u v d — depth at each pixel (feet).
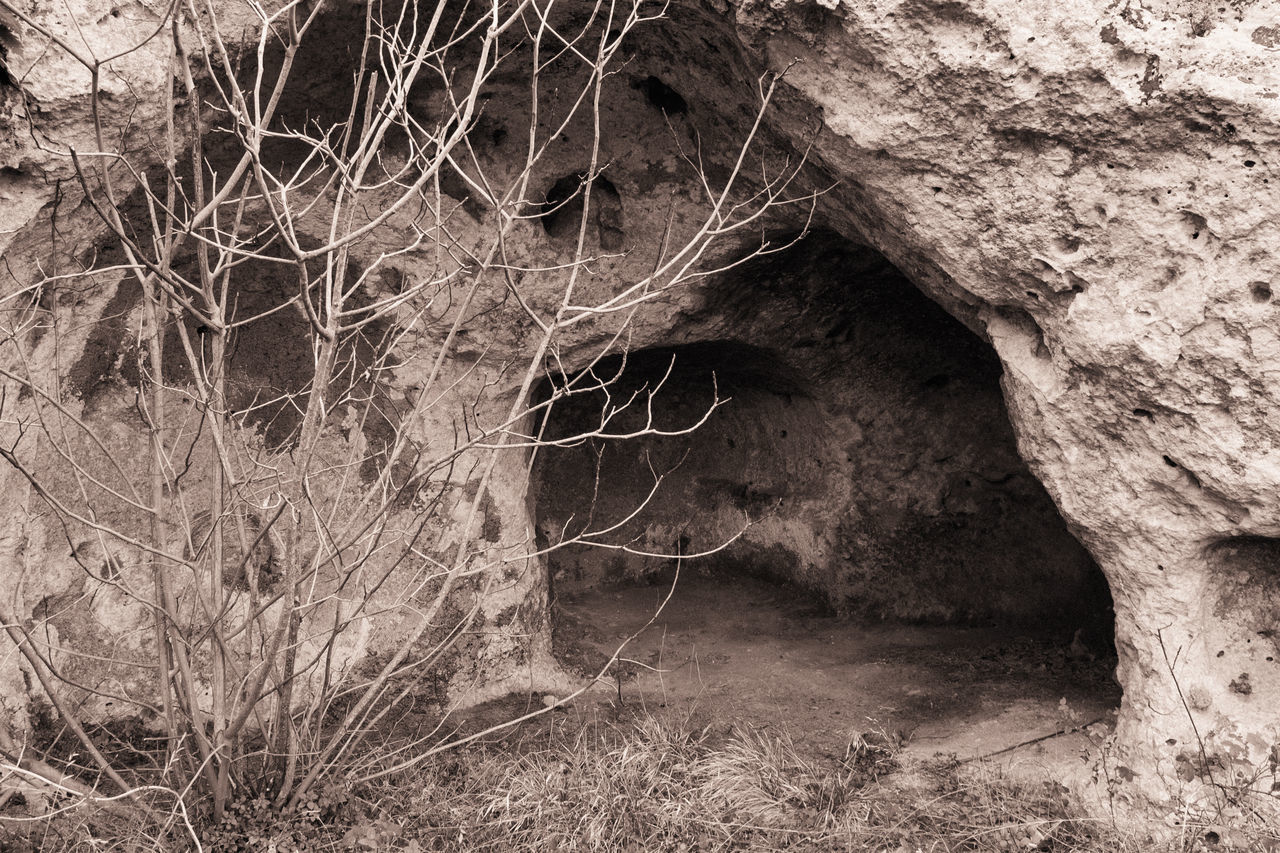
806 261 16.52
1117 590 12.41
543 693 16.79
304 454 11.02
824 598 20.63
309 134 14.02
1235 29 10.19
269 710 14.88
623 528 22.48
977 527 19.24
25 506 12.86
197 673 15.02
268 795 12.35
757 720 15.69
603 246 16.15
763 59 12.24
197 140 10.71
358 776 13.26
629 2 13.01
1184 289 10.69
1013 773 13.34
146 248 13.76
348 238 9.82
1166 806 11.74
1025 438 12.63
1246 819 11.28
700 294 16.51
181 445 15.02
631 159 15.46
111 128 11.48
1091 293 11.23
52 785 11.03
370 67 13.65
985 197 11.53
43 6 10.85
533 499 19.01
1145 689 12.09
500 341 16.07
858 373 19.01
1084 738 13.92
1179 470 11.26
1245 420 10.64
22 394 12.66
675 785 13.32
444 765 13.94
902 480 19.65
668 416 22.02
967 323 13.60
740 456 21.93
